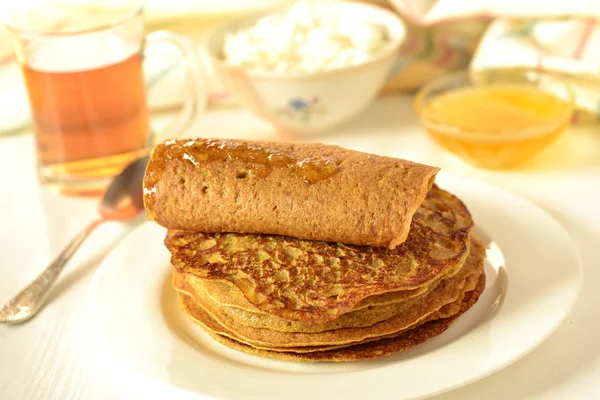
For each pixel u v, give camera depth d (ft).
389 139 2.08
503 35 2.15
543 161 1.96
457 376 1.29
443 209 1.54
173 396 1.37
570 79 2.03
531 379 1.36
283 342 1.37
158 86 2.25
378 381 1.30
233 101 2.26
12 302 1.57
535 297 1.44
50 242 1.78
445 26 2.28
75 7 1.99
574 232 1.69
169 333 1.44
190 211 1.45
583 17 2.09
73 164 1.89
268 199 1.42
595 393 1.33
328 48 2.02
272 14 2.21
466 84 2.08
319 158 1.44
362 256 1.42
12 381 1.42
